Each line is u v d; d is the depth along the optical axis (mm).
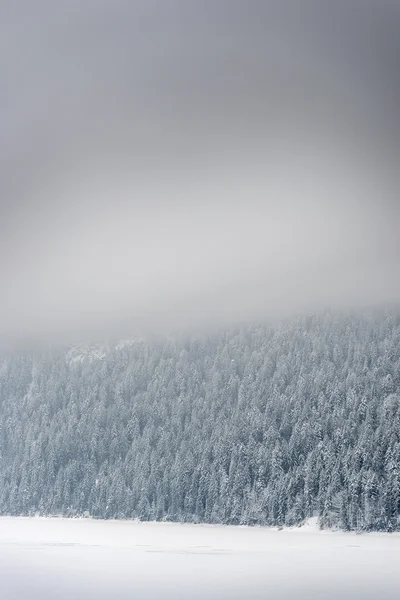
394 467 135375
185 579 75562
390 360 157125
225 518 147500
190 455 157875
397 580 74812
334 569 84250
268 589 68625
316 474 142250
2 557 99125
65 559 96000
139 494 158750
